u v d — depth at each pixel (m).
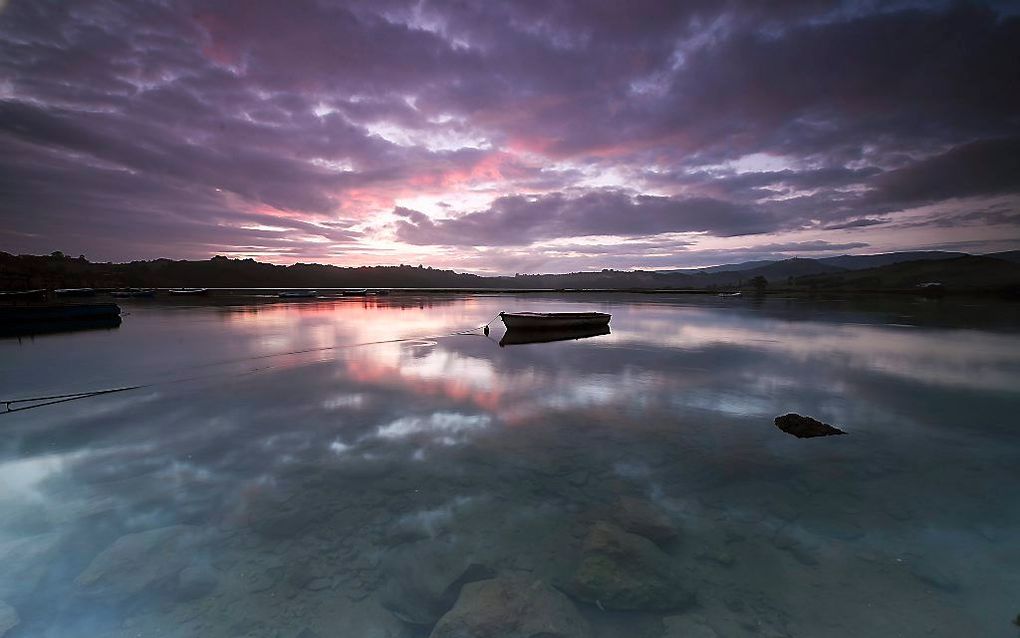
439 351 23.78
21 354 22.89
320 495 8.22
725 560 6.40
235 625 5.20
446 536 6.95
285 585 5.88
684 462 9.62
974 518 7.48
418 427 11.72
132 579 5.80
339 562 6.36
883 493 8.34
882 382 16.61
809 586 5.84
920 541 6.82
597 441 10.78
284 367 19.42
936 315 46.34
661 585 5.69
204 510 7.70
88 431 11.48
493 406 13.54
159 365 19.88
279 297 83.69
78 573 6.07
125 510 7.70
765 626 5.16
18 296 61.69
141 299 75.44
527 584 5.62
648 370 18.75
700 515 7.60
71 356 22.23
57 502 7.96
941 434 11.27
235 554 6.50
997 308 57.03
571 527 7.23
